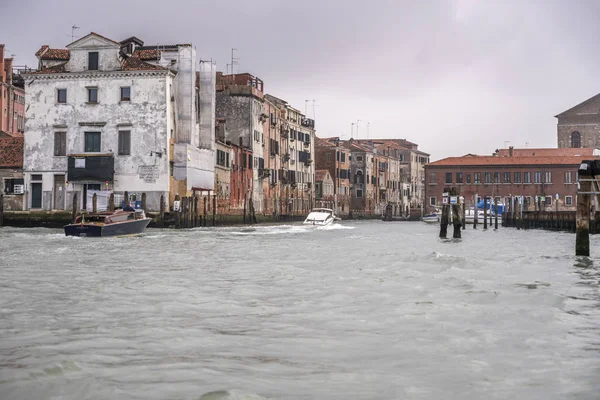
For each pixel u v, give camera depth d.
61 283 13.75
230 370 6.45
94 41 49.66
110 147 49.38
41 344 7.58
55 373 6.24
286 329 8.56
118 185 49.09
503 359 6.91
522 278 14.42
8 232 38.69
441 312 9.79
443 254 21.19
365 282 13.64
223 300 11.20
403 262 18.67
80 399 5.45
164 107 48.94
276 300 11.18
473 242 33.75
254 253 23.59
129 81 49.25
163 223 45.69
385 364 6.73
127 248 25.89
